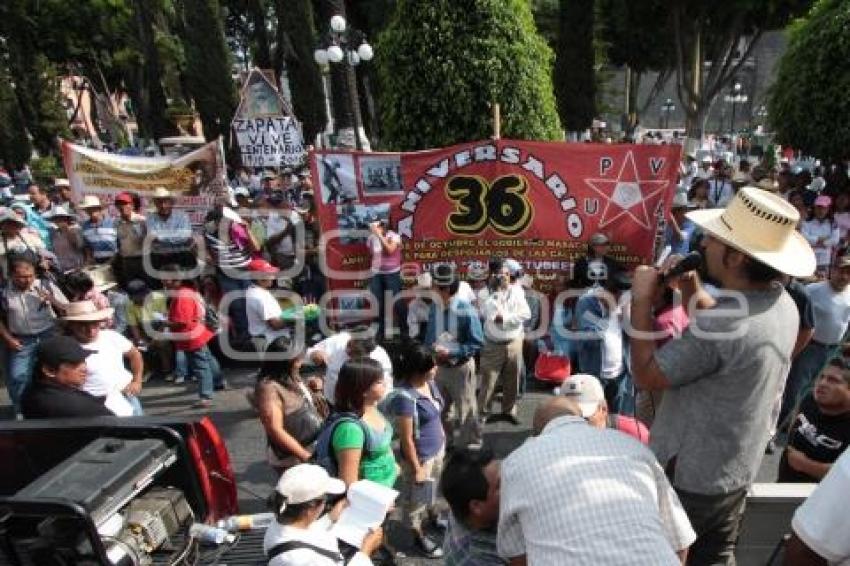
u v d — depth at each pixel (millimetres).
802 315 4566
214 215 8188
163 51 25359
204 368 6727
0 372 7547
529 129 7289
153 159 9609
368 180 6633
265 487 5098
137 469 3018
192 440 3371
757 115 43156
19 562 2719
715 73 23328
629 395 5602
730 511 2203
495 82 7051
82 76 35375
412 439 4012
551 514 1757
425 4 7012
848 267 5312
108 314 4582
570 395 2988
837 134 9805
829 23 9781
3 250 7219
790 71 10633
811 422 3395
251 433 6086
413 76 7172
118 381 4551
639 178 6258
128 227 8469
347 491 3141
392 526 4406
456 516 2645
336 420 3463
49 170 24125
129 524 2949
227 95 22516
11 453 3420
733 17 21328
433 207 6535
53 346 3699
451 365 5285
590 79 21984
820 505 1554
